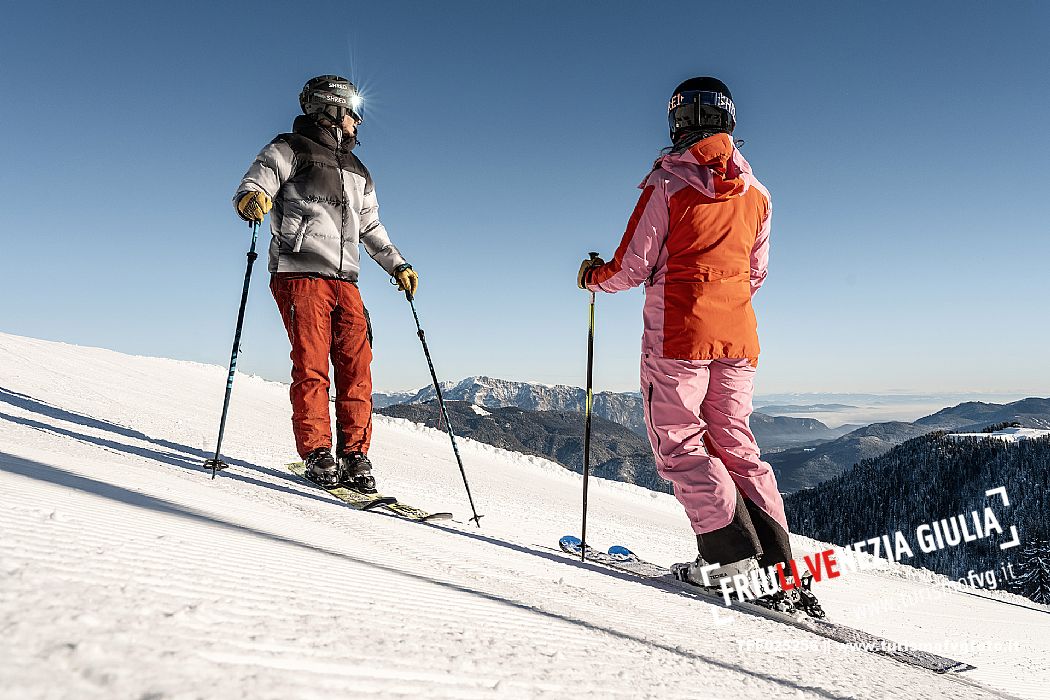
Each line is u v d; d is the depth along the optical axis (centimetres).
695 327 305
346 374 446
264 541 175
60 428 425
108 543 120
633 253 313
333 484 419
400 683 82
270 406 1216
